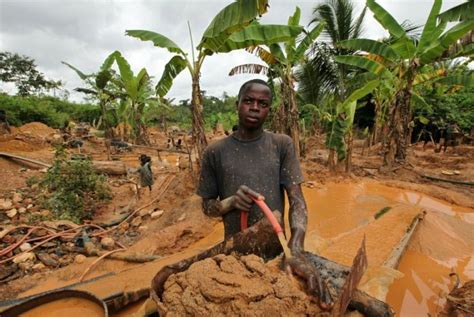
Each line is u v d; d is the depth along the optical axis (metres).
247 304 1.46
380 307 1.66
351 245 4.30
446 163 13.07
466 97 19.36
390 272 3.44
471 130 18.70
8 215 6.95
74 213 7.20
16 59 40.03
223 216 2.17
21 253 5.09
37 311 3.09
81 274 4.43
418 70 10.07
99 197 8.27
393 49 9.41
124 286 3.46
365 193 8.17
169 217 6.76
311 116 20.12
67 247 5.42
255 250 1.94
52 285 4.19
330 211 6.56
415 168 11.74
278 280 1.55
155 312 1.96
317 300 1.50
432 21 8.67
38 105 24.78
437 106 18.19
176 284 1.67
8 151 14.50
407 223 5.08
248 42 7.48
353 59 10.13
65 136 18.44
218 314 1.45
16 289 4.10
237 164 2.05
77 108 33.50
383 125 14.76
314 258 1.99
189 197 7.30
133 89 16.52
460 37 7.78
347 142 10.09
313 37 9.96
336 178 9.71
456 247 4.88
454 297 2.75
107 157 15.51
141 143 20.78
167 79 8.23
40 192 8.45
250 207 1.90
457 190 8.98
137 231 6.65
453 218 6.27
